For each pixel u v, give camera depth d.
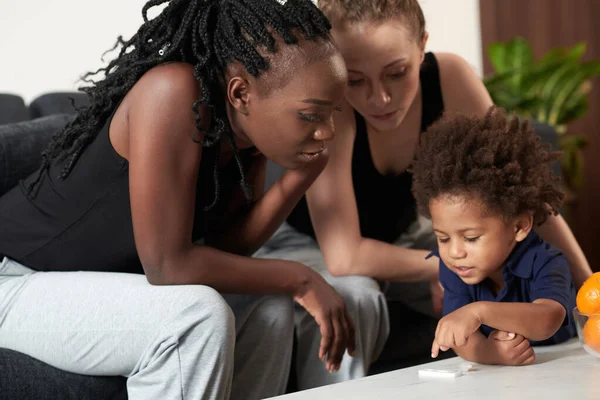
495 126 1.11
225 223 1.37
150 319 1.07
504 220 1.04
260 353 1.23
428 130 1.16
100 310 1.11
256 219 1.33
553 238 1.43
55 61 2.62
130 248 1.21
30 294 1.17
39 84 2.61
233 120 1.16
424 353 1.63
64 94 1.94
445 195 1.04
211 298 1.07
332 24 1.33
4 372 1.11
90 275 1.18
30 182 1.31
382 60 1.31
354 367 1.34
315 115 1.10
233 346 1.09
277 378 1.25
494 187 1.02
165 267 1.11
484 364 1.00
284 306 1.25
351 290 1.38
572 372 0.90
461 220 1.04
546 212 1.12
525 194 1.04
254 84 1.10
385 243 1.52
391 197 1.59
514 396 0.79
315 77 1.08
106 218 1.19
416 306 1.63
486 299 1.13
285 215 1.35
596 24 4.03
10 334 1.17
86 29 2.66
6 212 1.28
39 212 1.25
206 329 1.06
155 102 1.10
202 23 1.12
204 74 1.14
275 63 1.08
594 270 4.08
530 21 4.10
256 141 1.15
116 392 1.18
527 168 1.07
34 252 1.24
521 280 1.10
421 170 1.11
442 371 0.92
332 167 1.50
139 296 1.10
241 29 1.10
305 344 1.36
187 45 1.17
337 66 1.11
